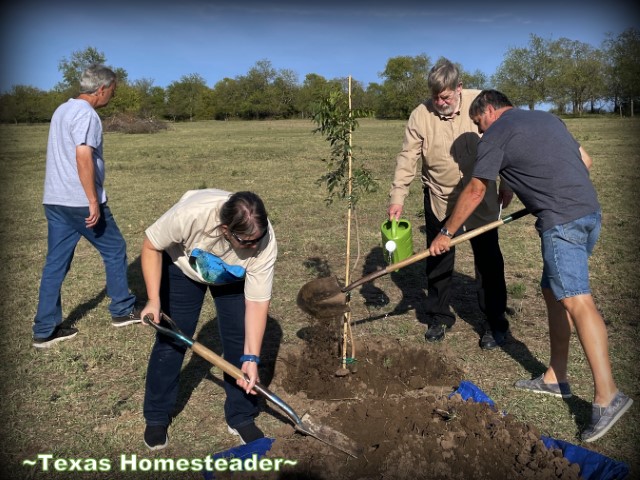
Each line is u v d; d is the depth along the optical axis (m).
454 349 4.89
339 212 10.65
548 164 3.64
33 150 27.00
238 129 50.47
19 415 4.04
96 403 4.19
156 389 3.62
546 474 3.10
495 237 4.75
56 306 5.09
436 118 4.64
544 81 72.38
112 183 15.37
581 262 3.64
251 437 3.68
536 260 7.38
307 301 4.11
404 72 81.50
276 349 4.95
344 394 4.21
